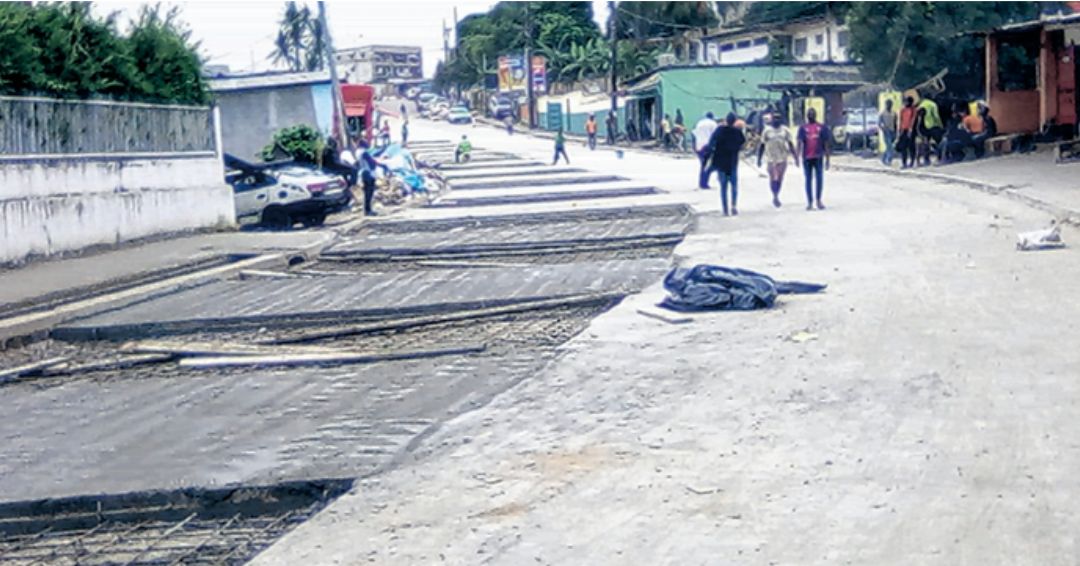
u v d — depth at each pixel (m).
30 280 17.09
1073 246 15.18
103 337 13.26
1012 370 8.41
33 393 10.27
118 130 22.84
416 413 8.36
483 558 5.25
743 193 28.39
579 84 95.25
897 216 20.58
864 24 40.09
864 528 5.36
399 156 35.78
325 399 9.14
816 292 12.58
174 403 9.38
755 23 72.31
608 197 30.48
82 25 22.61
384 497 6.28
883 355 9.18
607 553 5.22
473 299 13.91
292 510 6.57
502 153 61.81
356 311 13.57
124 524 6.56
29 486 7.03
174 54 25.61
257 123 40.69
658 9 87.50
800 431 7.09
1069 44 32.38
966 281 12.73
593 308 13.02
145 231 23.12
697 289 11.86
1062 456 6.31
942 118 36.28
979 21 39.09
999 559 4.92
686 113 59.88
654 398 8.21
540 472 6.55
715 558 5.09
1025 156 31.20
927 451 6.53
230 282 17.30
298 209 26.98
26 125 19.83
